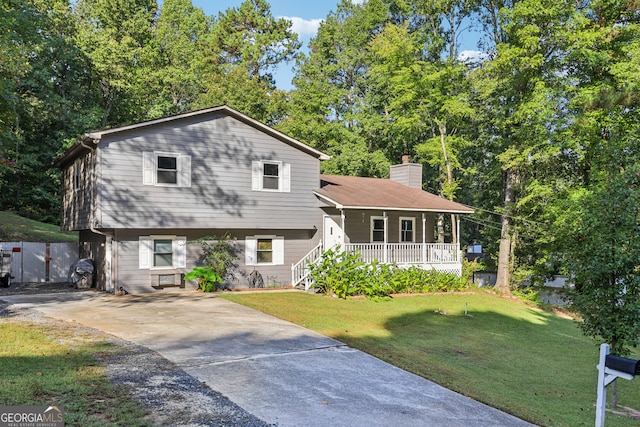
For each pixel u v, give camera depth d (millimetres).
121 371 8367
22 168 31859
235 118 20594
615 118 22562
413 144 38969
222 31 51438
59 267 23812
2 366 7887
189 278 19453
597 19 25266
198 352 10180
